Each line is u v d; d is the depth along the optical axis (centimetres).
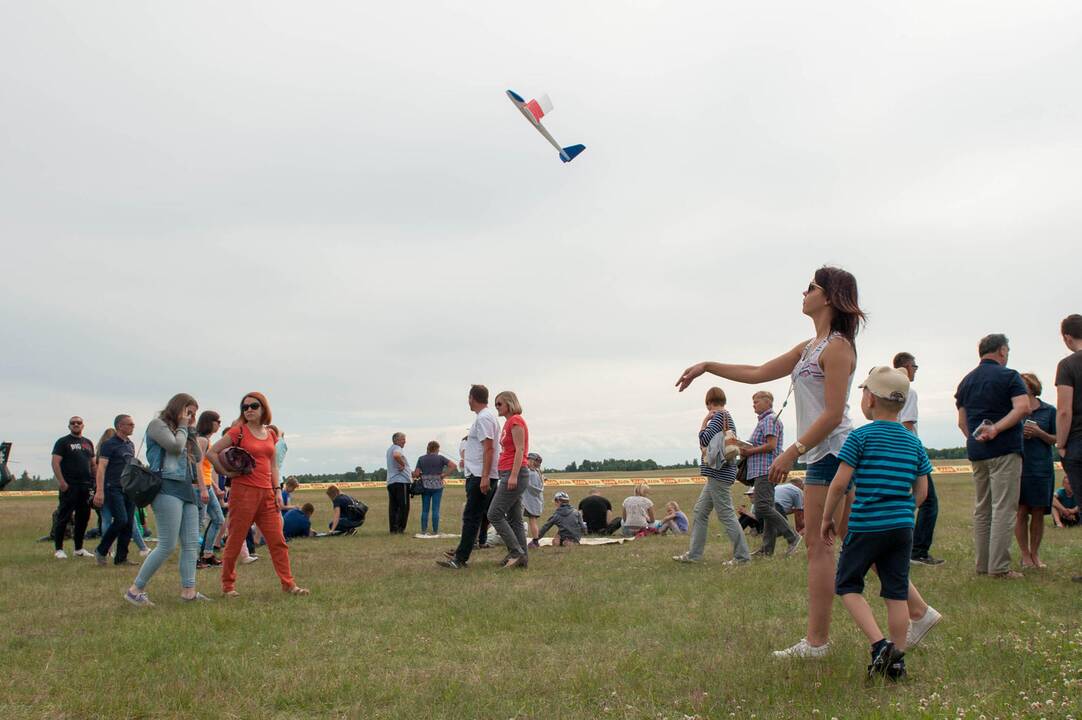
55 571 959
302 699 410
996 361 742
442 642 532
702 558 929
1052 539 1053
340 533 1507
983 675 403
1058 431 720
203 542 1061
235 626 595
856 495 421
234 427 761
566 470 8138
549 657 483
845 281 443
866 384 442
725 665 443
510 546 922
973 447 732
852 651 458
